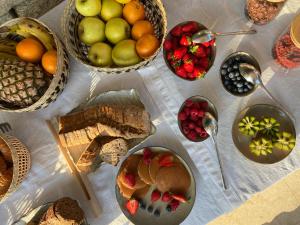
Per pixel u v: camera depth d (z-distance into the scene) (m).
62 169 0.74
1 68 0.64
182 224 0.73
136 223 0.71
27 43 0.65
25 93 0.64
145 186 0.71
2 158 0.67
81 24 0.67
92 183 0.73
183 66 0.68
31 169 0.74
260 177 0.71
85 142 0.68
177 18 0.74
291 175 1.02
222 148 0.72
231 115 0.72
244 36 0.72
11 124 0.75
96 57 0.67
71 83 0.75
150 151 0.70
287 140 0.68
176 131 0.72
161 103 0.73
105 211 0.73
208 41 0.67
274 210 1.05
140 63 0.63
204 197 0.72
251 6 0.67
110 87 0.74
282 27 0.71
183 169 0.69
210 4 0.73
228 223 1.06
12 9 0.90
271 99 0.71
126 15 0.67
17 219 0.73
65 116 0.68
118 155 0.69
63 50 0.68
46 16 0.76
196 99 0.71
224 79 0.69
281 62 0.70
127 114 0.67
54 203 0.67
